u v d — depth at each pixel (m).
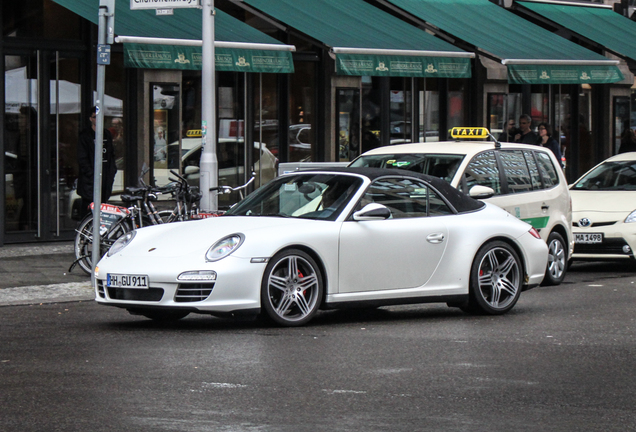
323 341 12.70
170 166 27.56
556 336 13.30
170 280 13.07
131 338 12.87
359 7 30.03
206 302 13.01
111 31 17.33
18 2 24.66
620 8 40.00
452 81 35.03
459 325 14.27
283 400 9.44
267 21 29.70
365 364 11.20
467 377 10.56
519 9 35.56
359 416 8.85
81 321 14.53
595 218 21.97
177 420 8.65
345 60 25.39
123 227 19.55
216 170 20.17
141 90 26.88
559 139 39.28
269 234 13.49
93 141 23.28
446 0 33.62
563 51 31.91
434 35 30.72
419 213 14.98
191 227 14.24
